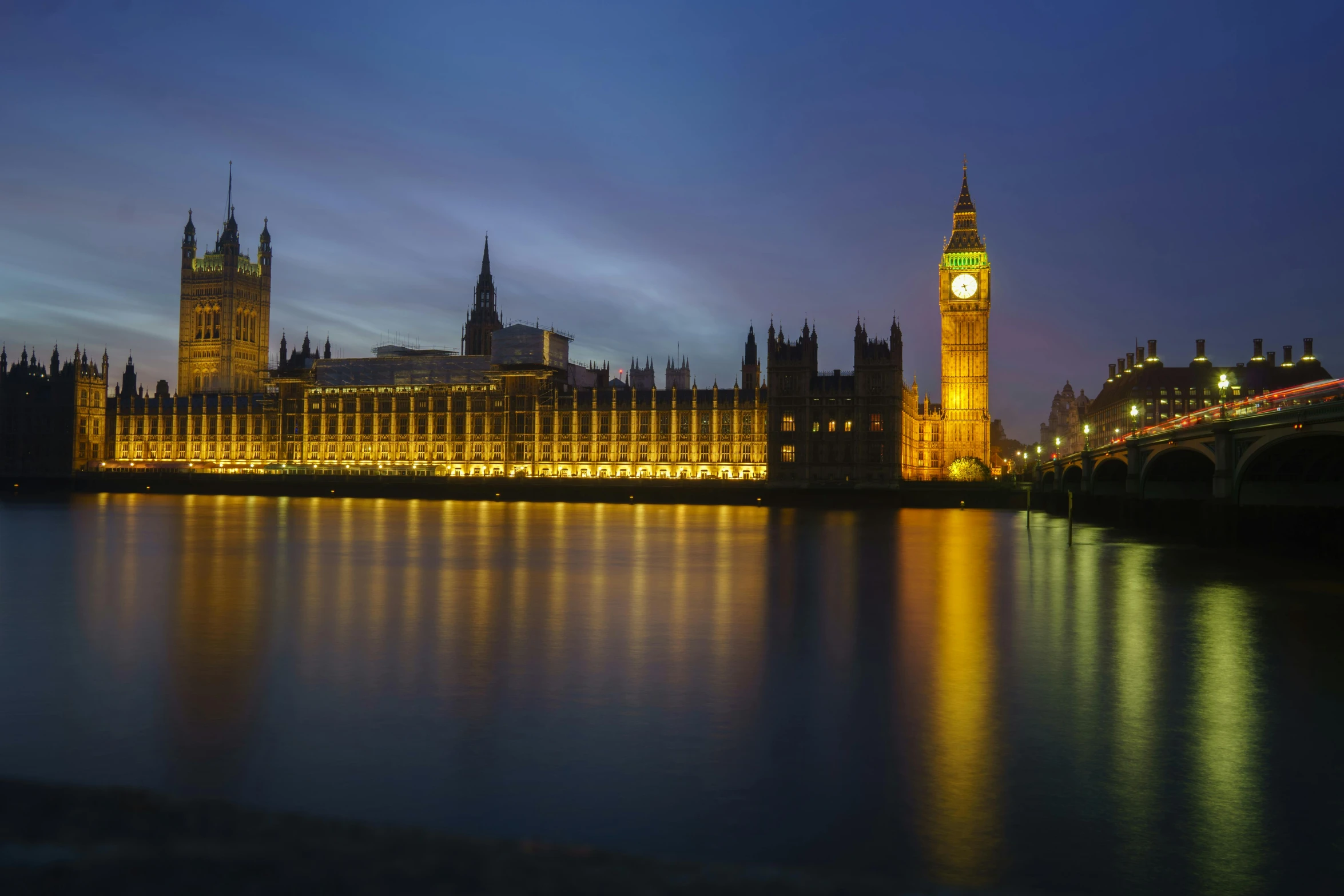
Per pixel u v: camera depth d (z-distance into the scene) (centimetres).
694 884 1243
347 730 2456
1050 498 14738
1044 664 3275
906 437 19775
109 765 2167
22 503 15125
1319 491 7544
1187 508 9112
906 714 2642
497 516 12612
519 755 2266
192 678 3012
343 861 1273
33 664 3195
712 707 2698
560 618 4178
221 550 7175
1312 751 2320
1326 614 4388
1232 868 1694
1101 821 1894
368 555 6931
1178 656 3403
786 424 18712
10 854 1292
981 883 1614
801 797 2009
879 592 5056
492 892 1183
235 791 2008
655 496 16962
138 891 1165
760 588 5197
